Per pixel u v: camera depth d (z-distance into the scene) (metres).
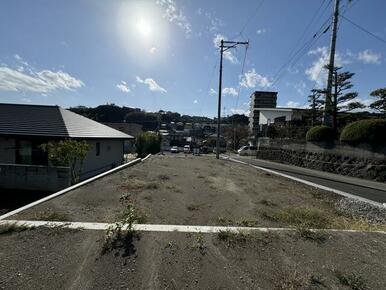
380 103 12.09
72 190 5.86
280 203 5.63
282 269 2.71
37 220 3.84
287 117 31.56
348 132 11.71
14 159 11.48
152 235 3.38
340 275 2.61
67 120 13.36
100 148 14.64
